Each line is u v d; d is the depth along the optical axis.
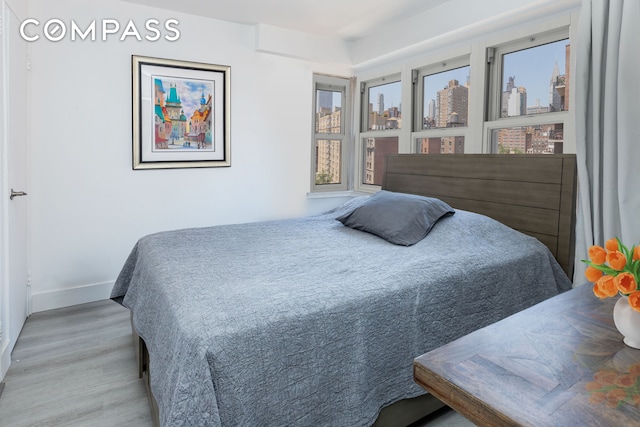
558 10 2.55
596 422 0.84
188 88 3.39
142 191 3.29
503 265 2.04
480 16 2.80
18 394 1.95
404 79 3.75
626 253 1.13
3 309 2.10
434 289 1.72
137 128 3.20
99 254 3.16
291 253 2.08
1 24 2.07
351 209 2.79
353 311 1.45
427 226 2.38
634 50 2.01
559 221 2.39
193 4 3.16
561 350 1.13
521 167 2.59
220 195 3.66
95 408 1.86
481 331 1.25
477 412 0.93
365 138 4.39
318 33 3.83
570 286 2.34
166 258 1.94
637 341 1.13
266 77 3.79
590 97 2.25
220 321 1.26
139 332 1.74
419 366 1.07
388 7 3.18
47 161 2.91
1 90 2.07
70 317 2.86
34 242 2.91
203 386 1.12
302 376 1.31
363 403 1.42
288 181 4.03
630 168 2.04
